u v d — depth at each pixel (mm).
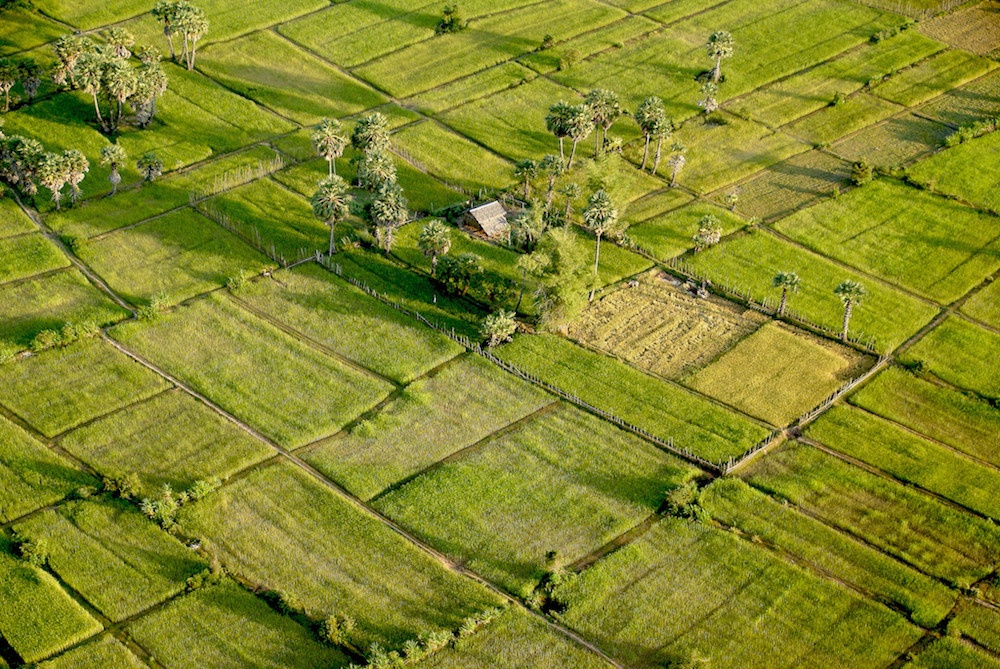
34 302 119938
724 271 131500
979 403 113062
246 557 92062
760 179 149250
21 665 82125
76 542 92562
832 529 97312
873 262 134125
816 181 149000
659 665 84375
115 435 103938
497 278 125000
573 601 89312
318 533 94625
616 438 106312
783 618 88688
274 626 86188
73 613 86438
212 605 87688
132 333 116500
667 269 132000
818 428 108938
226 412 107625
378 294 124688
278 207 138750
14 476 98438
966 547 96438
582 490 100250
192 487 97188
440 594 89375
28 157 133625
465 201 141750
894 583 92438
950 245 137750
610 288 128625
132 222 134625
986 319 125875
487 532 95625
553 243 116938
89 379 110375
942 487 102625
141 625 86062
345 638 85062
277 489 98812
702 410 110125
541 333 120375
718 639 86688
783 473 103250
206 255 129625
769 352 119062
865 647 86688
